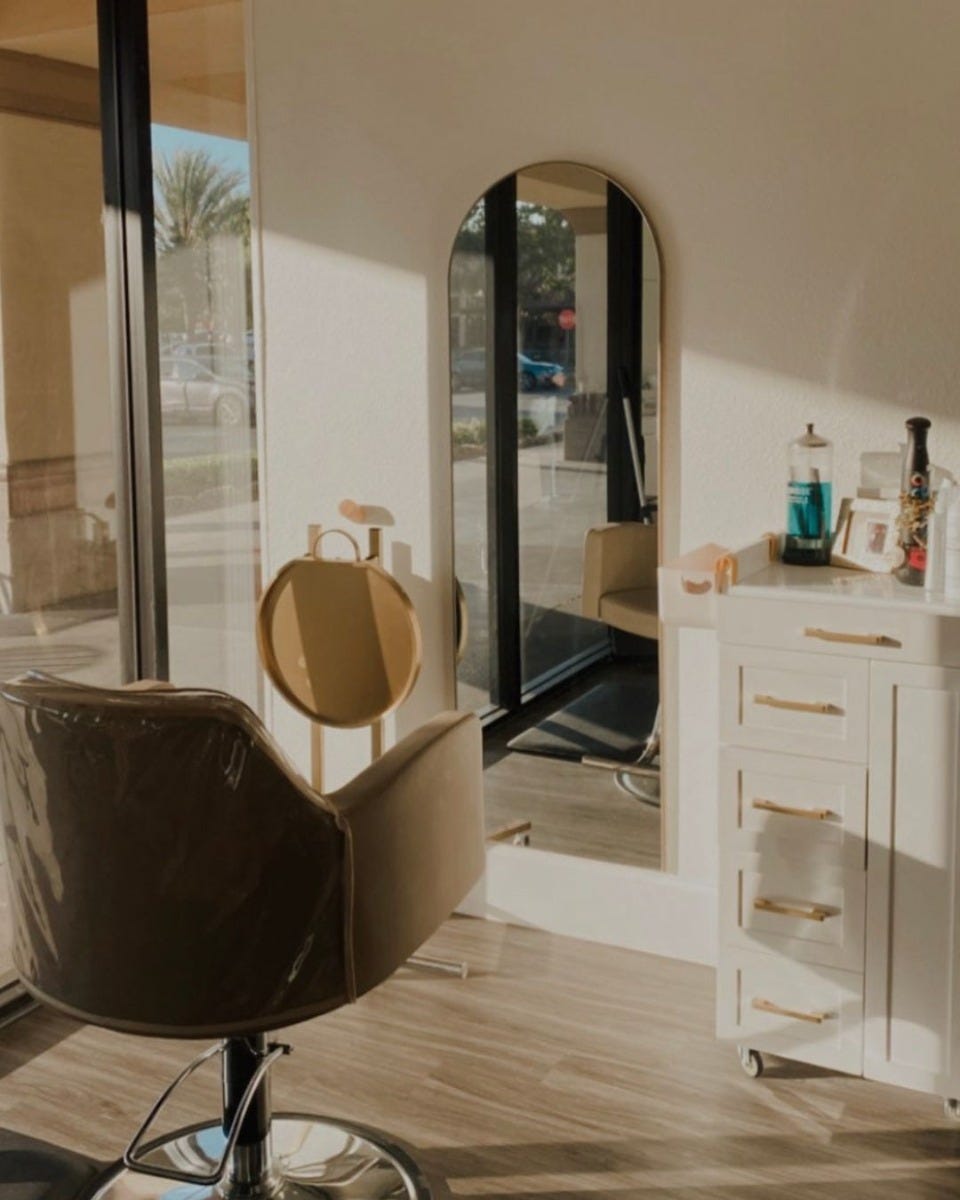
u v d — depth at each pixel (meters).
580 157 3.05
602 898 3.26
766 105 2.84
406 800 2.15
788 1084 2.67
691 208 2.95
